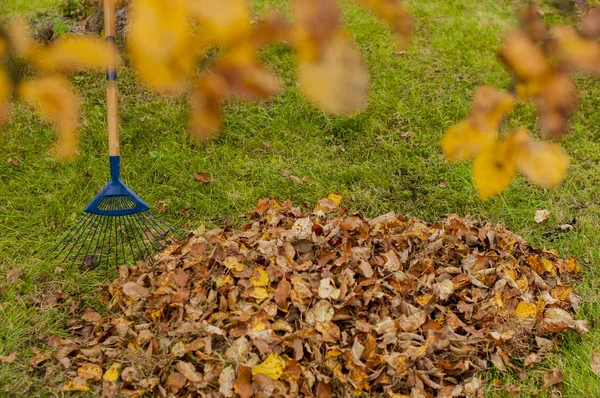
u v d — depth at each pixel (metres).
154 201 3.85
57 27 4.73
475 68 5.35
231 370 2.34
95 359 2.58
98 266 3.29
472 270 3.02
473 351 2.56
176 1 0.74
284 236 3.10
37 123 4.41
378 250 3.06
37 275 3.18
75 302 3.02
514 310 2.85
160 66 0.79
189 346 2.45
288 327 2.52
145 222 3.67
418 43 5.70
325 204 3.69
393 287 2.80
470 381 2.49
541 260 3.28
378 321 2.62
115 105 2.89
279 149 4.37
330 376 2.40
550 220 3.78
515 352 2.71
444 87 5.10
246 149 4.35
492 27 6.04
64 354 2.62
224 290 2.71
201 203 3.83
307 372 2.33
